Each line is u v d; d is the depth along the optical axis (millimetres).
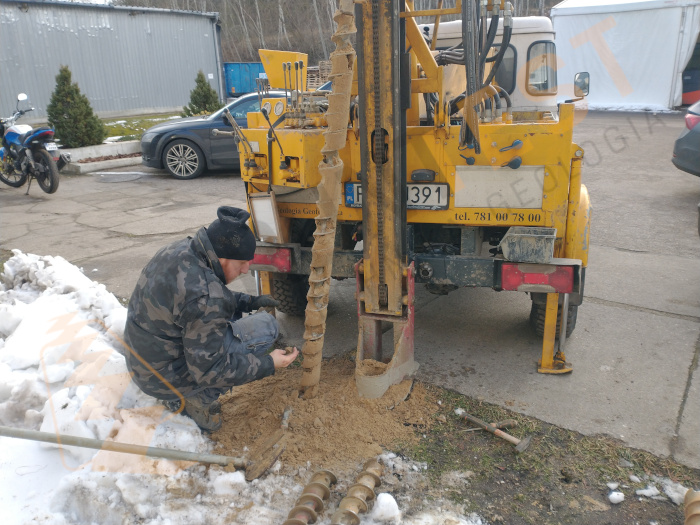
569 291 2805
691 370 3178
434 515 2172
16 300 3875
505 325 3840
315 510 2121
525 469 2420
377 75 2443
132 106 17578
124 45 17047
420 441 2615
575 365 3266
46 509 2186
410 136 2838
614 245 5512
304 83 3146
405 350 2963
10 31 14570
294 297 3842
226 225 2271
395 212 2650
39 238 6281
